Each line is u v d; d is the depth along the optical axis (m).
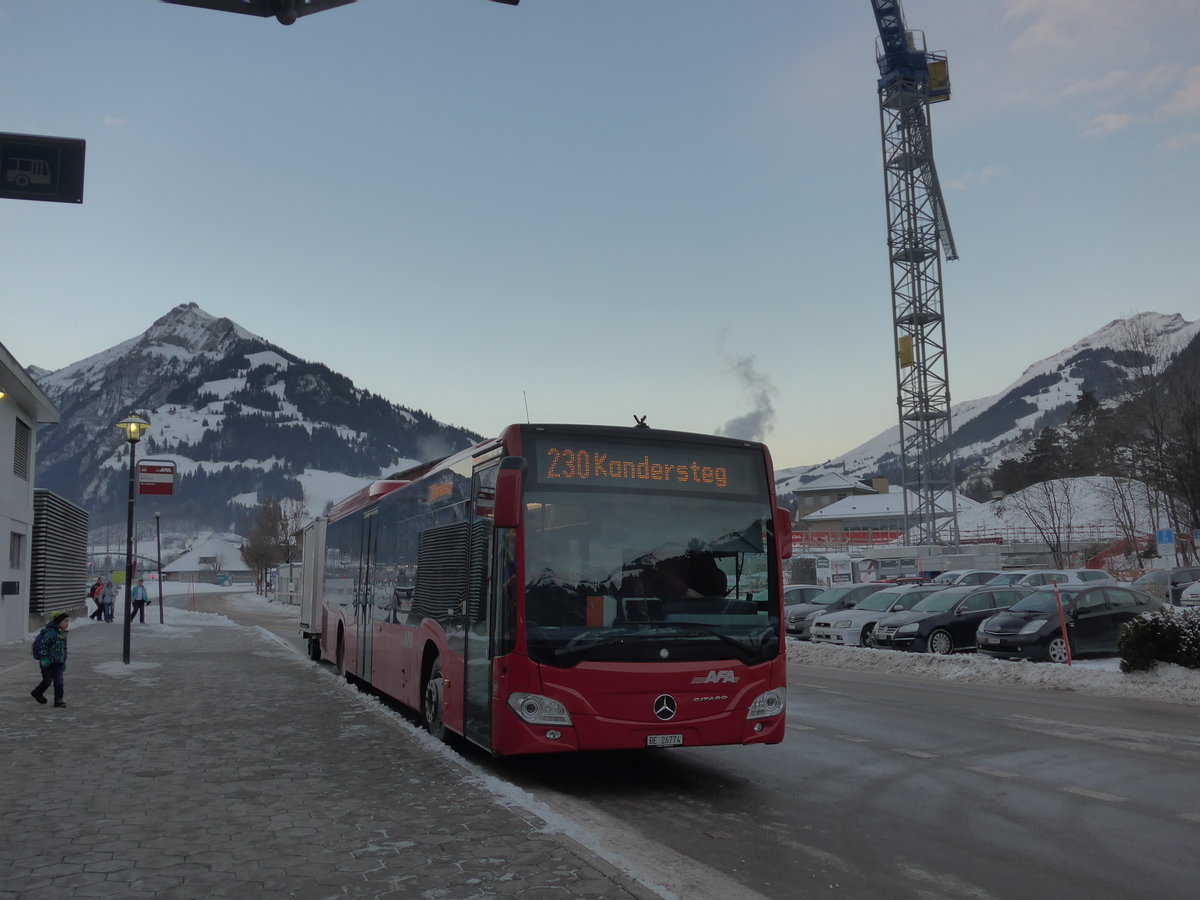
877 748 10.87
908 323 62.91
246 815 7.08
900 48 64.00
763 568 9.00
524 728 8.13
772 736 8.72
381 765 9.03
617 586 8.50
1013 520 78.19
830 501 135.00
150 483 21.38
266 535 106.06
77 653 23.83
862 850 6.72
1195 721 12.79
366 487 17.66
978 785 8.88
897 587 26.94
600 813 7.84
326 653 20.34
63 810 7.30
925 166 63.59
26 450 29.64
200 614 52.50
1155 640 16.19
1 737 10.86
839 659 22.11
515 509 8.16
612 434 9.01
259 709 13.25
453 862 5.85
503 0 6.16
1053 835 7.10
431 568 11.29
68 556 40.78
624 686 8.20
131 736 10.91
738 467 9.23
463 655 9.70
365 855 6.02
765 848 6.77
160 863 5.91
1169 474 46.34
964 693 16.20
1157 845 6.82
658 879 6.00
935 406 61.75
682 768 9.77
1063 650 20.17
